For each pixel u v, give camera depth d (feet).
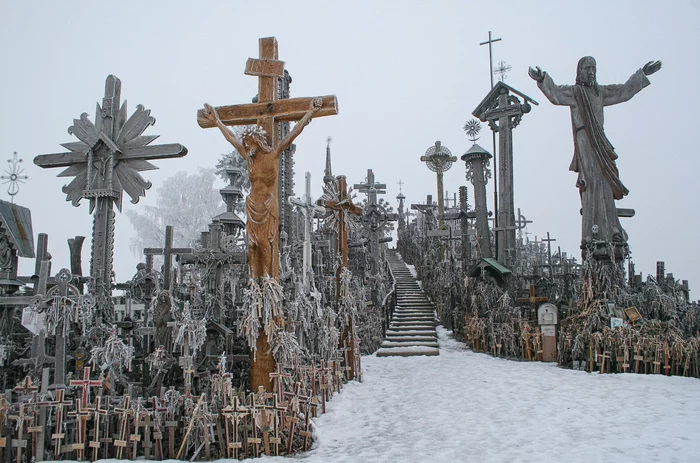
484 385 41.50
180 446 24.12
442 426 29.76
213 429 24.82
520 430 28.09
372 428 29.99
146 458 23.71
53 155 42.50
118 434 24.06
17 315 41.01
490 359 57.72
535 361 55.01
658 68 59.88
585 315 52.34
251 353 28.76
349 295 47.09
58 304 26.48
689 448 23.45
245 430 24.29
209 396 28.02
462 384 42.47
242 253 42.04
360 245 85.05
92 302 28.40
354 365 45.68
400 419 31.91
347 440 27.58
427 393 39.55
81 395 24.86
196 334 27.37
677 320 53.36
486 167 91.04
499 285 75.92
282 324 29.55
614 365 45.98
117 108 42.42
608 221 58.80
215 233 43.16
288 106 30.50
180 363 26.78
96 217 41.01
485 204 88.53
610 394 36.22
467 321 70.08
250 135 29.27
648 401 33.58
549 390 38.50
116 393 29.45
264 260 29.19
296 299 38.22
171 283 41.06
